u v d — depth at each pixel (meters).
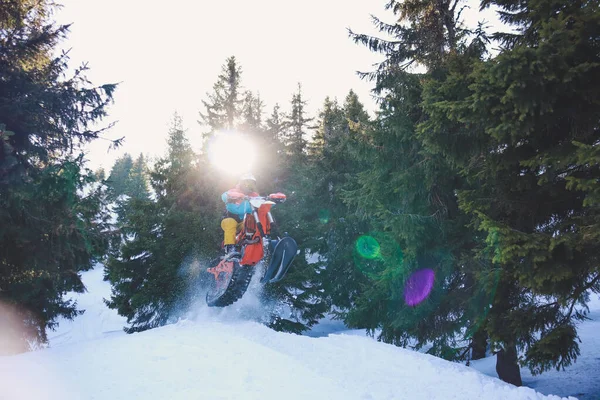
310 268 16.28
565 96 6.26
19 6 11.27
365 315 13.01
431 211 11.20
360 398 4.45
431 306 11.11
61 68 11.78
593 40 5.86
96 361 5.21
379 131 12.15
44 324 11.55
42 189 9.91
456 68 7.49
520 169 7.85
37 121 10.55
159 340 6.25
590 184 5.28
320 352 6.30
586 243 6.20
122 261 15.97
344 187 20.92
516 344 7.80
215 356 5.48
